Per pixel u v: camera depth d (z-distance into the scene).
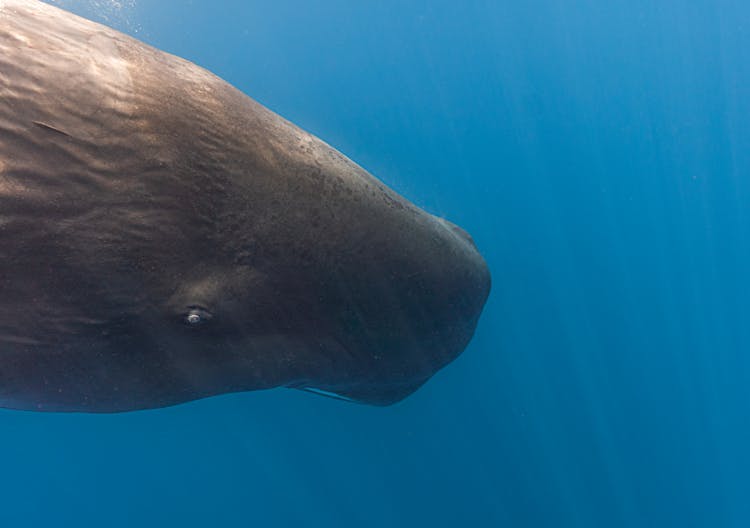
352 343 4.35
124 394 3.73
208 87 3.28
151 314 3.30
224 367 3.90
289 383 4.53
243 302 3.54
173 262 3.20
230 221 3.28
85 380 3.50
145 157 2.96
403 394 6.56
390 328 4.49
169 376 3.77
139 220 3.01
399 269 4.21
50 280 2.93
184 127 3.08
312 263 3.66
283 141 3.52
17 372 3.22
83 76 2.85
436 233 4.59
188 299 3.32
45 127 2.73
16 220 2.72
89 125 2.82
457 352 5.75
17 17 2.81
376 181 4.17
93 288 3.05
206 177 3.14
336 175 3.71
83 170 2.82
